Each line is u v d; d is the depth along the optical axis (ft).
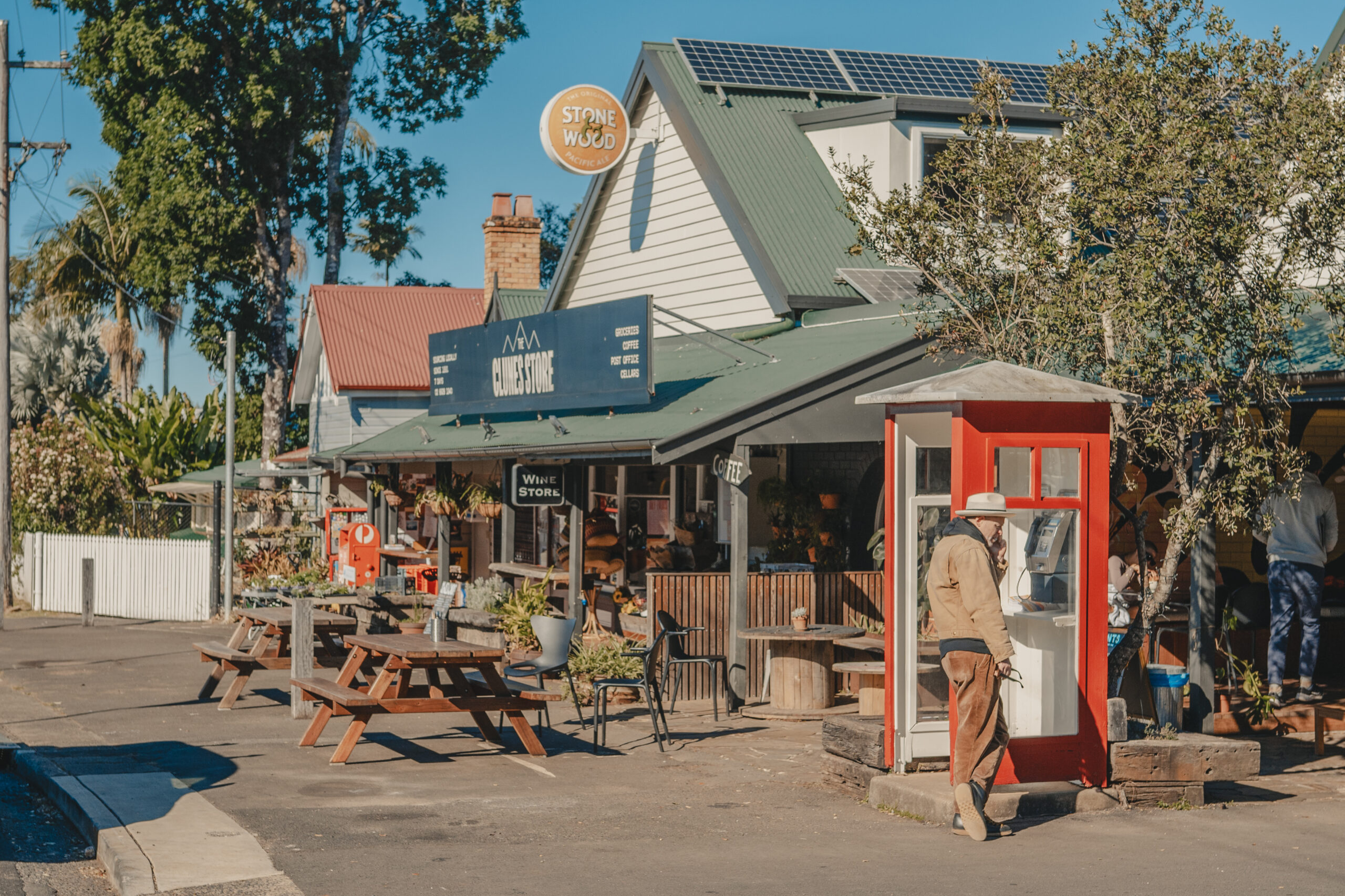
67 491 103.09
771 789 30.14
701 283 60.29
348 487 89.45
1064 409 27.61
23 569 88.58
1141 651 34.68
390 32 117.19
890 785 27.78
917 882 22.06
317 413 104.27
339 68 112.98
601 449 43.45
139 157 106.93
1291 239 30.01
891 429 28.89
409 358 96.07
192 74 103.50
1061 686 28.07
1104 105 32.45
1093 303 31.30
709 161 58.54
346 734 33.53
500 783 30.78
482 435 59.00
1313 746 35.83
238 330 122.11
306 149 118.11
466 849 24.36
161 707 42.96
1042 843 24.89
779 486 50.06
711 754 34.68
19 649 60.54
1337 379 30.78
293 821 26.37
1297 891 21.58
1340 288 30.30
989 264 35.83
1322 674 44.88
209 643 45.70
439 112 119.03
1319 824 26.66
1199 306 29.86
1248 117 31.07
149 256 108.99
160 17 101.65
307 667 40.55
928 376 43.37
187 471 112.47
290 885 21.77
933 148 58.08
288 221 113.29
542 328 55.42
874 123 58.08
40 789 31.14
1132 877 22.43
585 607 50.47
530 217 93.35
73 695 45.80
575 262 70.03
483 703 34.09
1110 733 28.37
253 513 98.94
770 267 54.19
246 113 101.81
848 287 53.72
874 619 45.42
